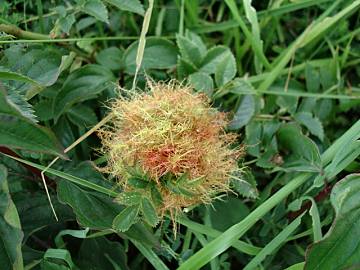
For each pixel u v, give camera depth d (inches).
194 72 10.2
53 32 9.6
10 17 10.4
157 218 7.7
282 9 11.4
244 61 12.2
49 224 8.8
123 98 8.9
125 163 8.3
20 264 7.1
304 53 12.1
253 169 10.7
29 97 8.6
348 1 11.8
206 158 8.4
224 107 10.8
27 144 7.0
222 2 12.4
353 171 9.7
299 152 9.5
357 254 7.2
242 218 9.5
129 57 10.4
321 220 9.7
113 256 9.0
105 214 8.3
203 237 8.9
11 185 9.1
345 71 12.1
